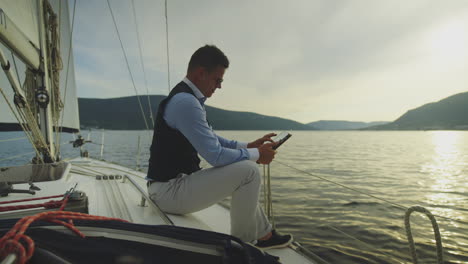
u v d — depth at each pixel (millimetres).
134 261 825
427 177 11273
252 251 948
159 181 1433
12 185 1772
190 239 947
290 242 1291
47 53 3031
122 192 2070
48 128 2889
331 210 4992
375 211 5027
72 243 820
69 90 4738
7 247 564
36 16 2738
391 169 13773
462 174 12289
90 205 1666
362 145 39375
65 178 2127
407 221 1035
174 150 1366
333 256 3131
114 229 955
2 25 1960
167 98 1348
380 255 3184
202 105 1441
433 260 3217
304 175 9727
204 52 1356
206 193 1268
